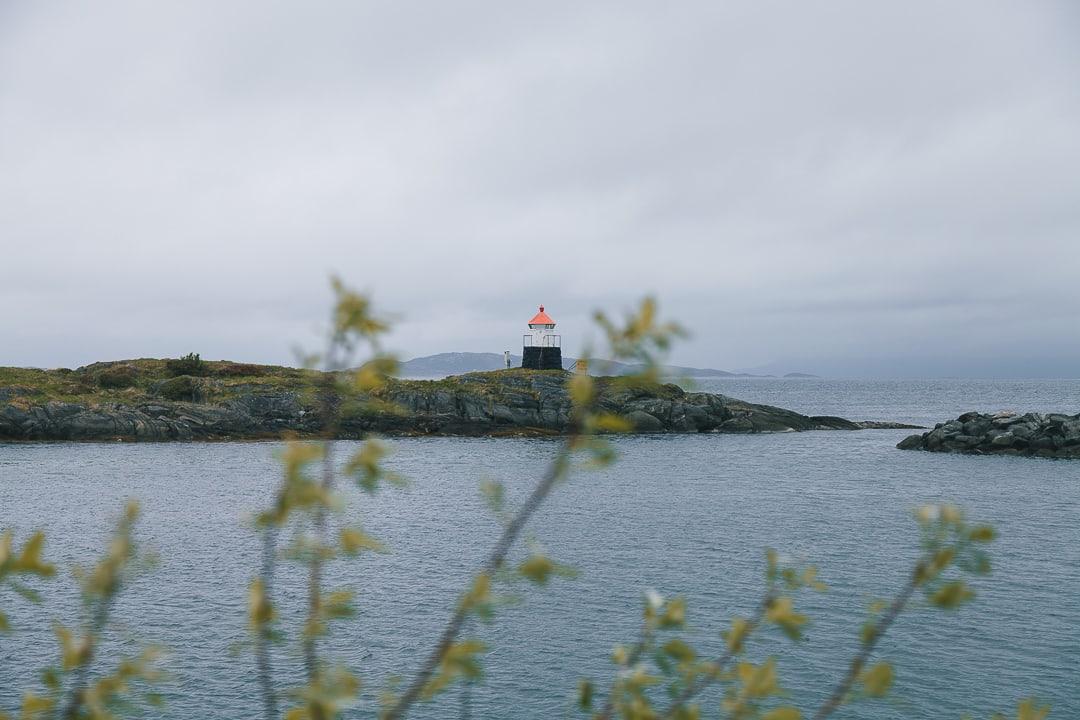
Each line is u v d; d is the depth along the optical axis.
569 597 27.69
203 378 93.44
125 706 3.62
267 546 3.34
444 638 3.41
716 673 3.75
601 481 58.22
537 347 115.12
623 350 2.89
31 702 3.36
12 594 27.27
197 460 67.56
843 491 53.59
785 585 3.97
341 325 3.03
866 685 3.72
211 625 24.69
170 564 32.03
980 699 19.69
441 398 92.94
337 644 23.12
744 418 104.12
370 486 3.14
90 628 3.40
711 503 48.59
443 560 33.19
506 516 3.42
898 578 29.89
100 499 48.00
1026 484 56.59
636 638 23.78
